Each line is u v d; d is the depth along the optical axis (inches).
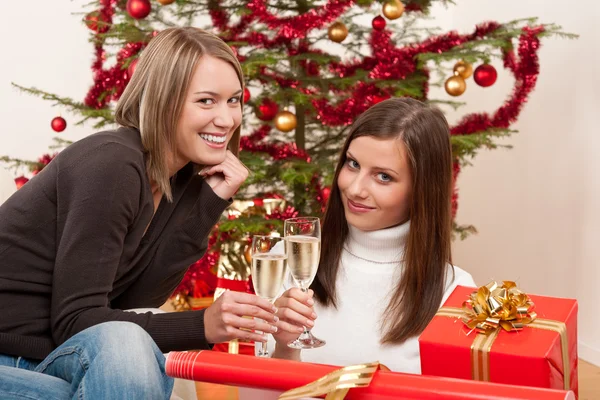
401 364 58.5
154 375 46.6
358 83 117.5
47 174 57.5
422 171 57.2
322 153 126.1
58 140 127.9
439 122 58.8
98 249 54.9
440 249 59.4
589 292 119.7
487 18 155.7
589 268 119.5
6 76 170.9
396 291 59.2
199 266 117.8
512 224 141.4
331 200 62.3
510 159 141.3
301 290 53.7
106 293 55.9
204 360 43.2
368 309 60.5
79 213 54.7
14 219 57.2
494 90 148.9
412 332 58.1
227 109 63.1
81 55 174.2
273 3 128.3
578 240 122.0
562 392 36.7
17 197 58.2
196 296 128.3
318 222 53.1
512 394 37.2
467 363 40.9
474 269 156.8
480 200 153.7
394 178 57.4
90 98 120.6
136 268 65.6
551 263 129.3
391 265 60.9
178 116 61.3
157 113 60.6
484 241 152.5
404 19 142.9
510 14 145.1
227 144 68.1
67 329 54.3
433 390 38.5
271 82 112.6
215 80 61.5
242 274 112.0
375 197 57.9
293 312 52.2
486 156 150.4
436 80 172.1
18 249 57.2
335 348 60.4
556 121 126.6
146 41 111.2
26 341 56.7
